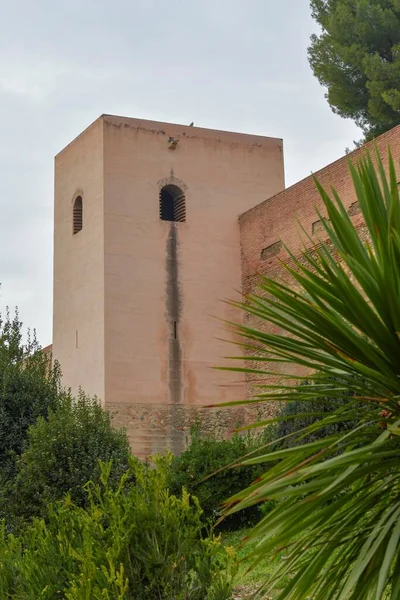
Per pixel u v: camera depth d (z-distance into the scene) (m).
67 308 26.92
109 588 7.60
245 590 11.48
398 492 5.62
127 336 24.89
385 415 5.63
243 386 25.86
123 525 8.04
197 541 8.23
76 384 25.81
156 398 24.81
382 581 4.69
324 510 5.55
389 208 5.85
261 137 28.09
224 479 16.81
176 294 25.77
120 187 25.80
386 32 32.66
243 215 26.88
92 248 25.91
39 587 8.42
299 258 23.83
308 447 5.43
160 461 8.66
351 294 5.27
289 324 5.66
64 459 16.50
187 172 26.78
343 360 5.54
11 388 18.48
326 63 33.88
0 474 17.17
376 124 33.34
